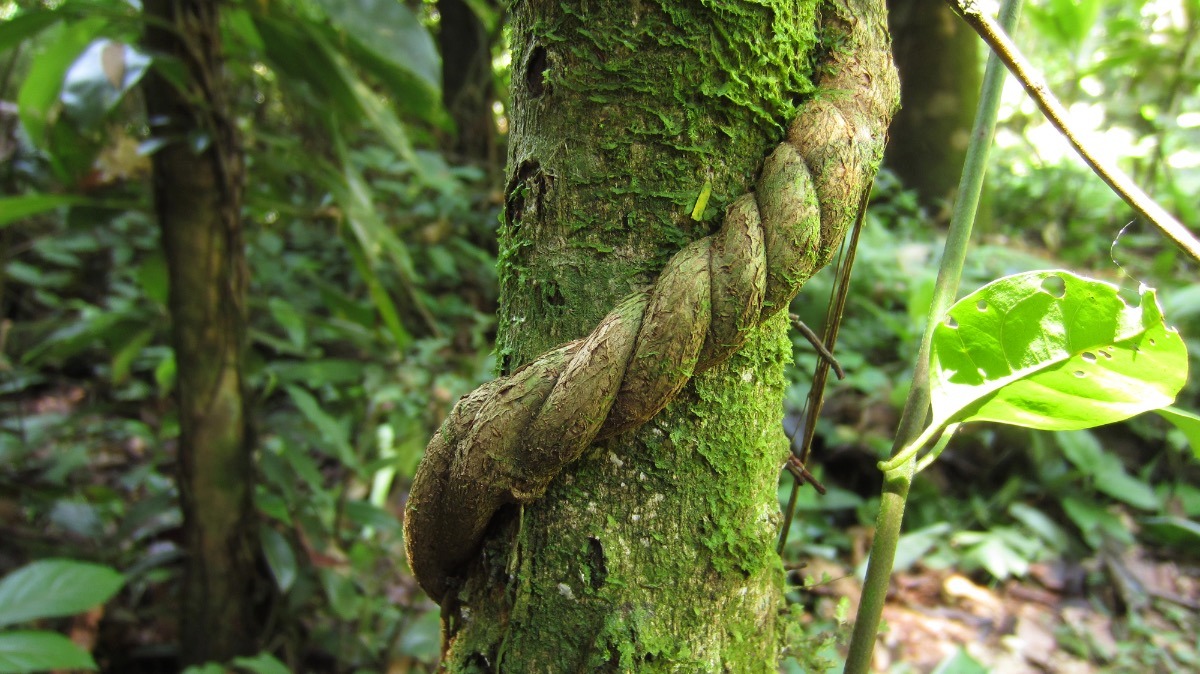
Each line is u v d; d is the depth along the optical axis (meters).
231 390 1.39
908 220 2.85
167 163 1.32
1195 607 1.78
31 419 2.15
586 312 0.63
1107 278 2.82
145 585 1.58
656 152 0.62
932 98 3.19
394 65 1.43
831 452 2.13
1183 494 2.11
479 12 2.66
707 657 0.65
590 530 0.63
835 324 0.78
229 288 1.37
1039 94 0.58
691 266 0.59
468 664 0.67
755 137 0.62
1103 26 3.86
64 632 1.45
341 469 2.12
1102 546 1.91
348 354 2.47
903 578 1.83
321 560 1.54
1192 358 2.28
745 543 0.66
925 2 3.17
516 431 0.61
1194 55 3.40
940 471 2.22
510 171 0.68
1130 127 3.39
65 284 2.86
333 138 1.56
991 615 1.70
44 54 1.29
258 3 1.36
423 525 0.68
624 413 0.59
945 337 0.63
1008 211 3.58
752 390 0.66
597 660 0.62
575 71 0.62
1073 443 2.10
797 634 0.80
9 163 1.91
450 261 2.62
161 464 1.99
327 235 2.82
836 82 0.65
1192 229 3.11
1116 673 1.56
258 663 1.29
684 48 0.60
